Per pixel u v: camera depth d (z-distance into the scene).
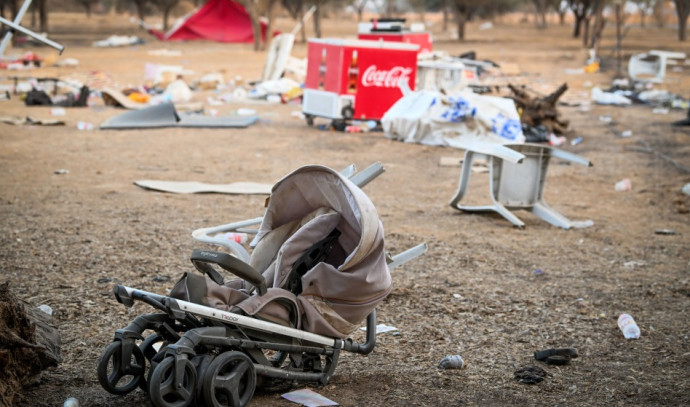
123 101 22.62
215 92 27.05
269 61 28.67
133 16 103.81
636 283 7.76
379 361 5.54
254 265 5.08
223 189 11.75
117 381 4.45
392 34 26.14
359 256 4.66
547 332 6.26
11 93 24.94
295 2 83.50
